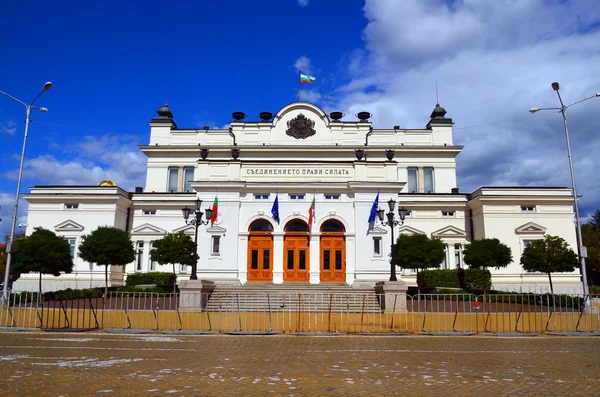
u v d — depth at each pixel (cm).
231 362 1310
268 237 3622
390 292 2708
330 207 3634
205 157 3756
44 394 927
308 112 5162
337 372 1178
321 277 3547
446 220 4597
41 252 3098
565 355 1483
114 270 4325
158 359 1348
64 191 4431
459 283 3988
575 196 2802
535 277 4278
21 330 2041
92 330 2061
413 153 5112
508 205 4366
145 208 4581
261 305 2952
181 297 2698
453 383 1064
